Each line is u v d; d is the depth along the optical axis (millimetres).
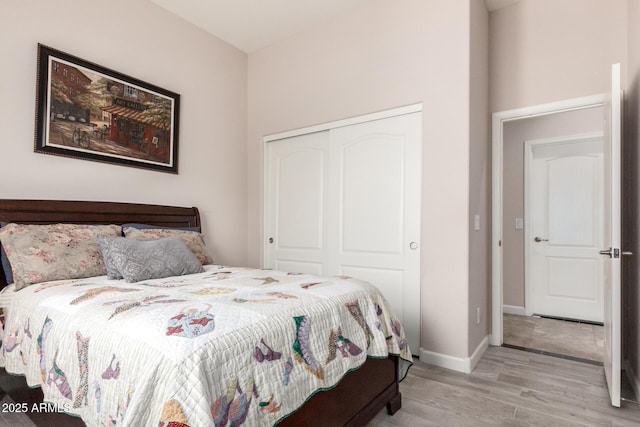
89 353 1146
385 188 2844
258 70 3707
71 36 2391
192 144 3195
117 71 2635
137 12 2781
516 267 4039
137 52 2777
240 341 1091
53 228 2062
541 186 3975
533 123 3959
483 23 2822
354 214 3014
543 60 2783
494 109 2982
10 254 1844
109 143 2564
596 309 3668
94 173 2506
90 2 2492
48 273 1857
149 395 931
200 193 3266
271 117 3592
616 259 1957
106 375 1064
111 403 1015
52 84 2273
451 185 2480
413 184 2703
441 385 2197
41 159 2250
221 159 3479
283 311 1324
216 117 3430
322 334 1403
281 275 2088
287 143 3537
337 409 1464
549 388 2158
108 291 1549
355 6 2977
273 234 3645
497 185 2967
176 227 2947
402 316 2738
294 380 1213
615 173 1980
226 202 3523
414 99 2666
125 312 1231
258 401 1077
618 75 1963
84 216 2373
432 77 2582
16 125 2145
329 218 3174
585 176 3744
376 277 2881
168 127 2965
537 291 3984
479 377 2318
